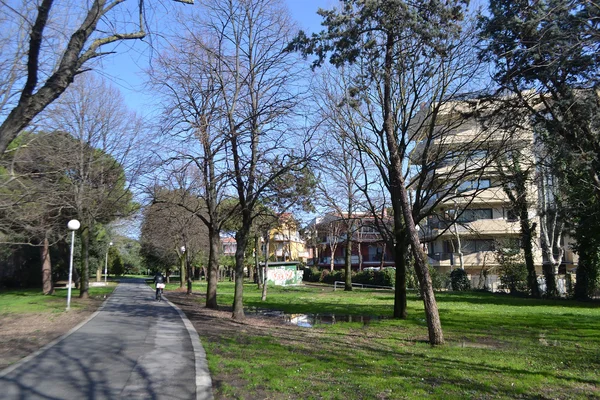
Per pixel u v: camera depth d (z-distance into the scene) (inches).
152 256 2110.0
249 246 2133.4
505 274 1321.4
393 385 275.4
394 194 629.6
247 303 930.1
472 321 625.6
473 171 559.5
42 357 350.6
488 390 269.6
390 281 1646.2
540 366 339.0
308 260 3481.8
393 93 550.9
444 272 1668.3
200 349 384.2
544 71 389.4
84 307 787.4
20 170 641.0
